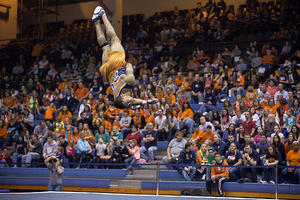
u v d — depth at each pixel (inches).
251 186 400.5
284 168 405.4
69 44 1017.5
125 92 266.5
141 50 910.4
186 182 426.3
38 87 769.6
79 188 474.6
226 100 548.1
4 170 521.0
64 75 845.2
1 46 1030.4
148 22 1044.5
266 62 704.4
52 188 417.1
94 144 526.3
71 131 554.3
